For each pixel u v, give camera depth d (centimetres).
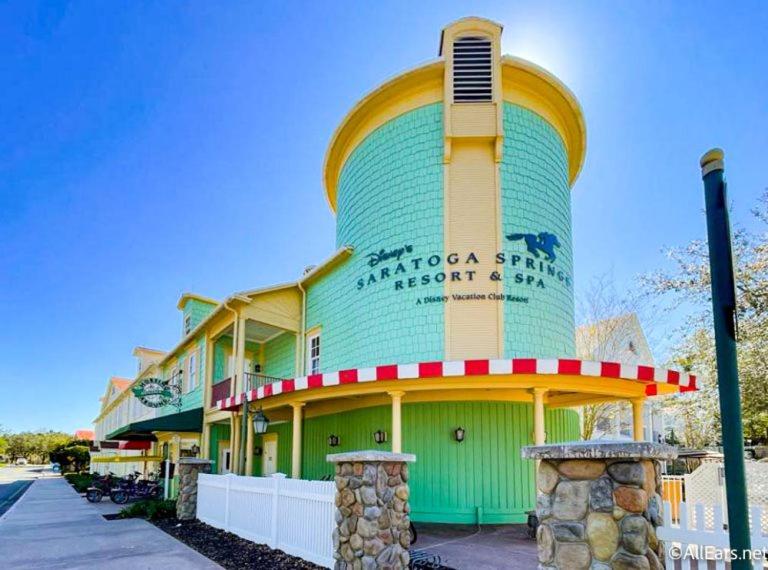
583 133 1377
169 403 1891
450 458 1084
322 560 705
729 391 276
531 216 1210
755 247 1196
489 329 1127
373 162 1335
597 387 931
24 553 872
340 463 641
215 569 731
